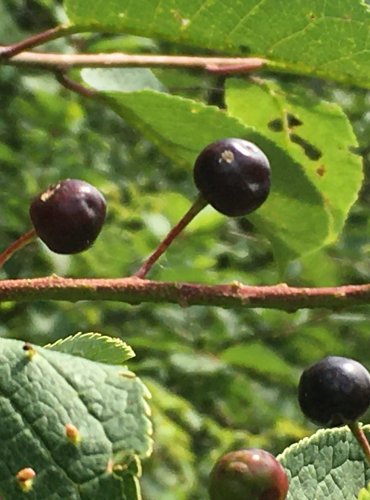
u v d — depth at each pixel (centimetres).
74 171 49
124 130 58
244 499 15
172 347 43
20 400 13
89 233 15
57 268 42
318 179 20
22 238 15
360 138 62
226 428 46
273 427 46
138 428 13
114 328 43
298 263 45
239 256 51
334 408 16
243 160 16
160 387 41
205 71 18
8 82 53
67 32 17
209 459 44
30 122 53
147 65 18
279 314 46
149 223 44
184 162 19
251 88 20
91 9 17
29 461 13
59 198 15
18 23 54
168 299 15
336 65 17
